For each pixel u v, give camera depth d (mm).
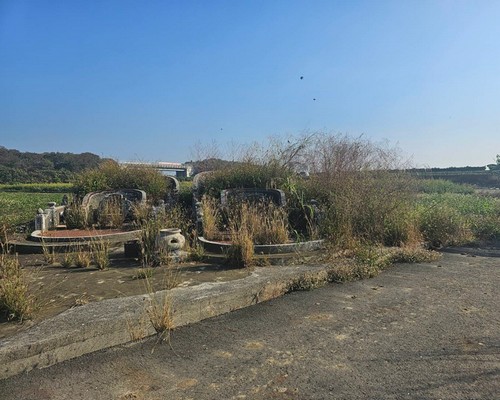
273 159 13156
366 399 3453
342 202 10141
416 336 4742
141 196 12875
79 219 11516
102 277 6809
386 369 3967
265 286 6230
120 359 4281
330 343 4605
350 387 3646
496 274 7617
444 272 7773
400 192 10930
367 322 5223
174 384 3775
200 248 8195
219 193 12078
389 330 4949
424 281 7133
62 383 3814
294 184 11852
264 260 7688
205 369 4047
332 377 3834
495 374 3822
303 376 3869
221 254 8078
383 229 9805
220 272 7074
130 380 3857
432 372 3883
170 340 4746
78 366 4148
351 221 9562
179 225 9977
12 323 4715
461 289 6629
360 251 7957
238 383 3771
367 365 4059
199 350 4473
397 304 5906
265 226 9055
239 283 6242
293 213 10805
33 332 4395
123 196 12633
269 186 12305
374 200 10188
